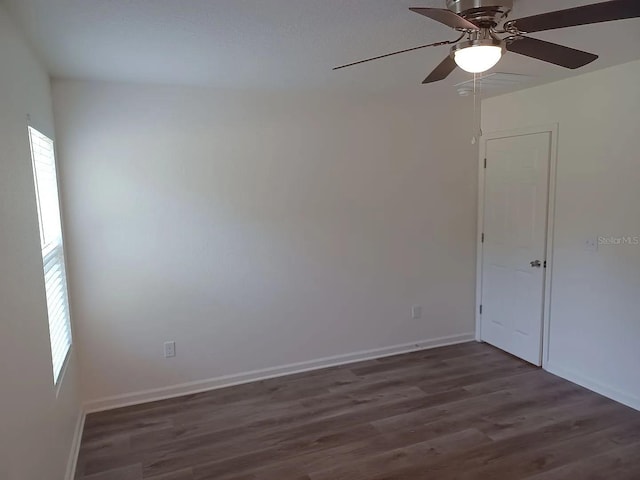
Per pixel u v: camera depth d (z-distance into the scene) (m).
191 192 3.42
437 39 2.37
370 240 4.07
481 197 4.38
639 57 2.88
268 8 1.92
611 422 3.01
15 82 1.92
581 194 3.41
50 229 2.66
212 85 3.34
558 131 3.54
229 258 3.59
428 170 4.21
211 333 3.60
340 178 3.89
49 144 2.76
